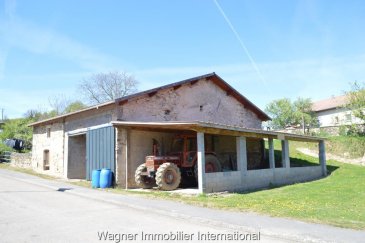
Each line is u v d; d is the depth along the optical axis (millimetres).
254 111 22953
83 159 18609
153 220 7746
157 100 16484
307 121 45969
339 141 28656
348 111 40844
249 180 15133
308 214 8281
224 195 12250
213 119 19750
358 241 5797
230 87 20719
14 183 14547
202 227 7141
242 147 15039
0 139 35938
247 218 7727
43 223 7113
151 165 13945
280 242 6047
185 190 13352
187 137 15195
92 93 48125
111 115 14977
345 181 17047
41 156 21078
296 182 18062
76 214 8180
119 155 14539
